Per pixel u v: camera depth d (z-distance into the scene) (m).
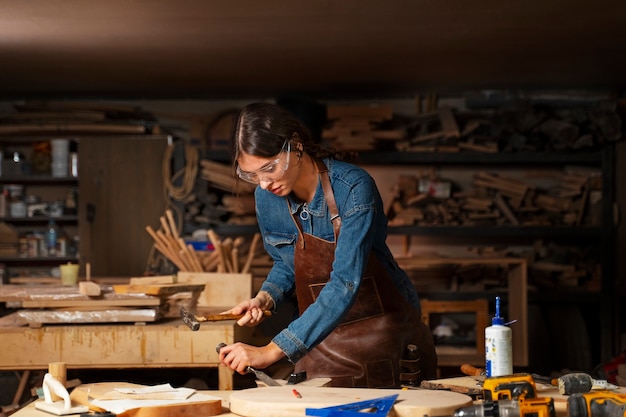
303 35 5.68
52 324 3.58
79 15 5.12
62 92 7.95
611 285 7.56
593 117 7.54
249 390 2.41
